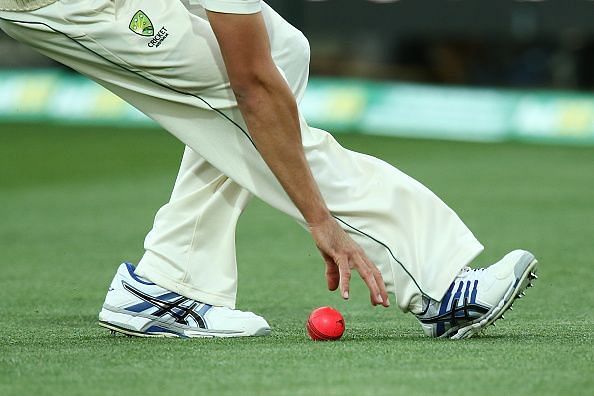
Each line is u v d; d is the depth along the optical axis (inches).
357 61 3016.7
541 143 2277.3
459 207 1234.6
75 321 569.6
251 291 696.4
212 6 417.7
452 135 2378.2
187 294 487.5
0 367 398.3
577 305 619.5
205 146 455.2
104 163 1870.1
